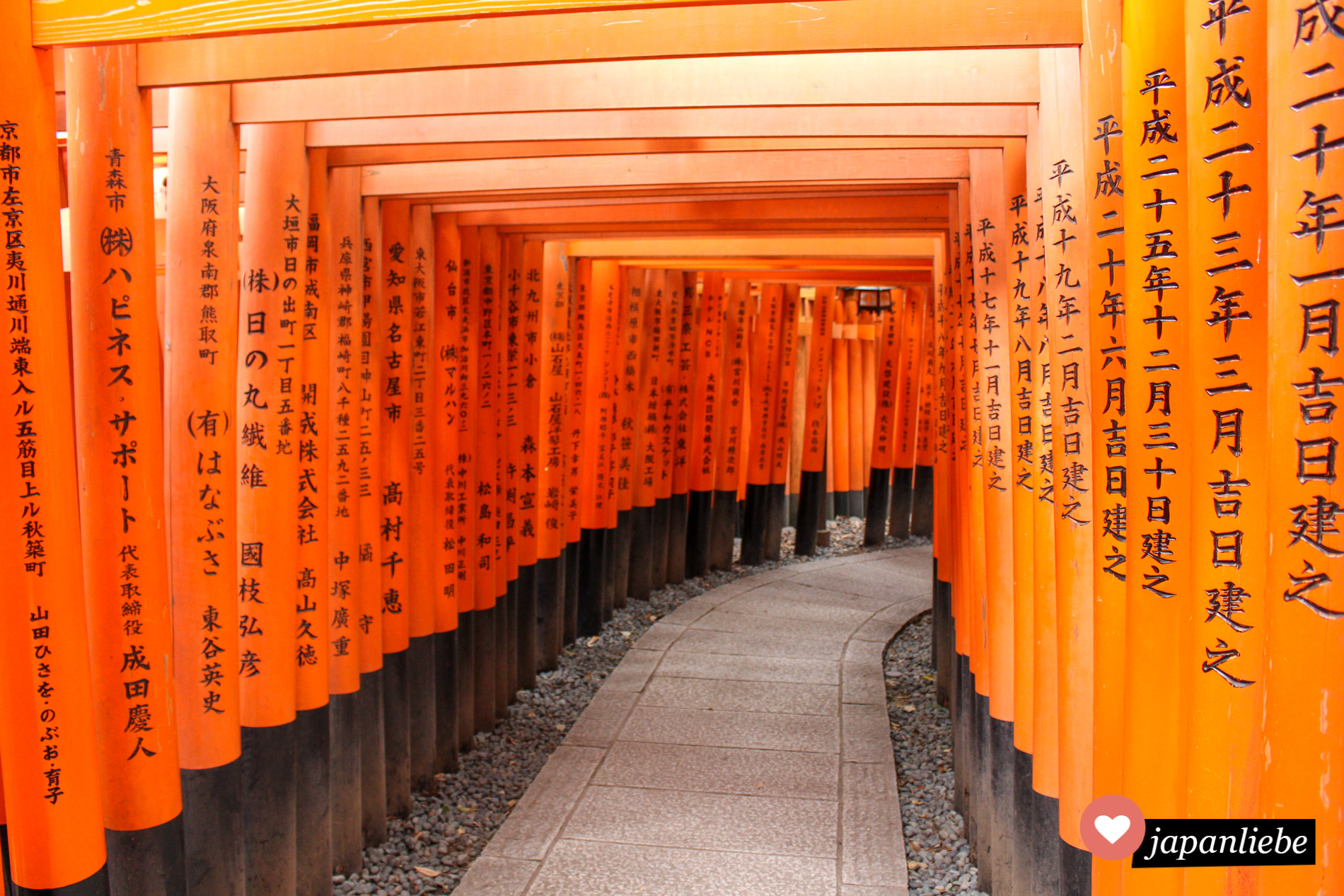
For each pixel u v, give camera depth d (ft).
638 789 14.88
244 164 11.57
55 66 9.23
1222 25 5.41
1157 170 6.16
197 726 9.70
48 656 7.38
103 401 8.39
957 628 14.55
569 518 22.47
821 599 26.61
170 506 9.55
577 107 8.44
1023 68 8.06
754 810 14.17
